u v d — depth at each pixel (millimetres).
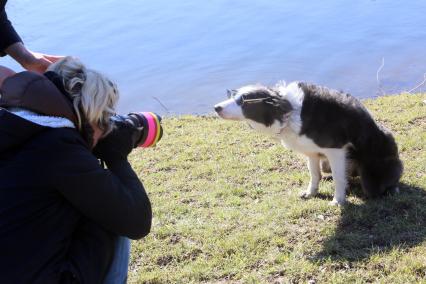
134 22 14094
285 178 5891
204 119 8195
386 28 12633
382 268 4090
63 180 2619
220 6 15305
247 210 5242
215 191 5723
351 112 4930
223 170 6238
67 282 2764
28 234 2633
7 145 2629
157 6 15406
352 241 4469
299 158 6344
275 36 12641
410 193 5207
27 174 2604
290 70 10781
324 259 4262
